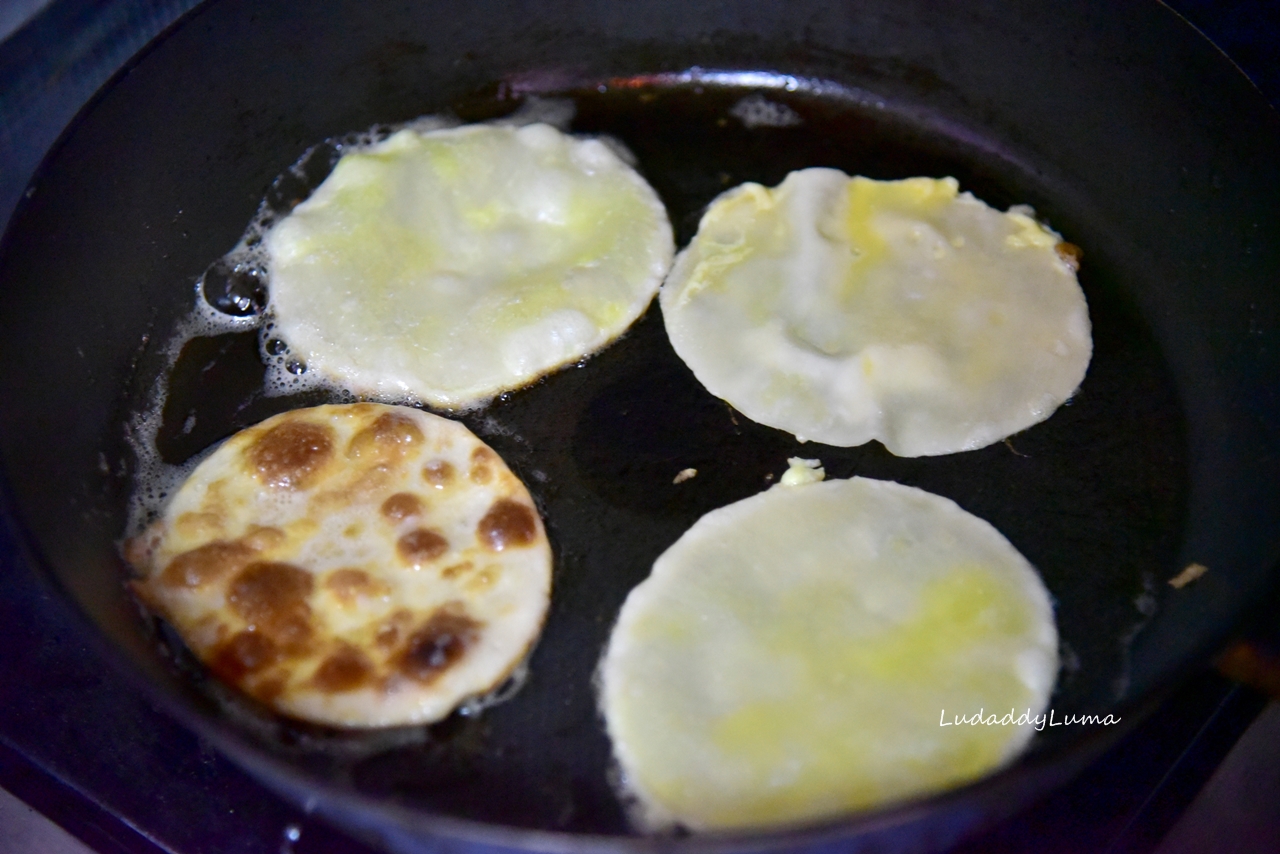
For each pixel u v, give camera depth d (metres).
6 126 0.38
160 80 0.36
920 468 0.34
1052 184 0.40
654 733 0.30
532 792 0.30
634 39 0.42
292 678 0.31
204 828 0.30
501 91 0.42
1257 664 0.31
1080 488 0.34
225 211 0.39
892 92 0.42
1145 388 0.35
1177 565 0.33
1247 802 0.30
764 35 0.42
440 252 0.37
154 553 0.32
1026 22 0.38
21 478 0.31
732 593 0.32
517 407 0.35
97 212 0.35
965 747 0.30
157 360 0.36
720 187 0.40
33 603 0.34
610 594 0.32
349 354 0.35
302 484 0.33
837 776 0.29
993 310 0.36
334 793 0.25
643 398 0.35
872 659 0.31
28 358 0.32
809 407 0.35
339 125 0.41
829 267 0.37
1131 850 0.30
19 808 0.31
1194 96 0.36
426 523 0.33
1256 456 0.34
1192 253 0.37
